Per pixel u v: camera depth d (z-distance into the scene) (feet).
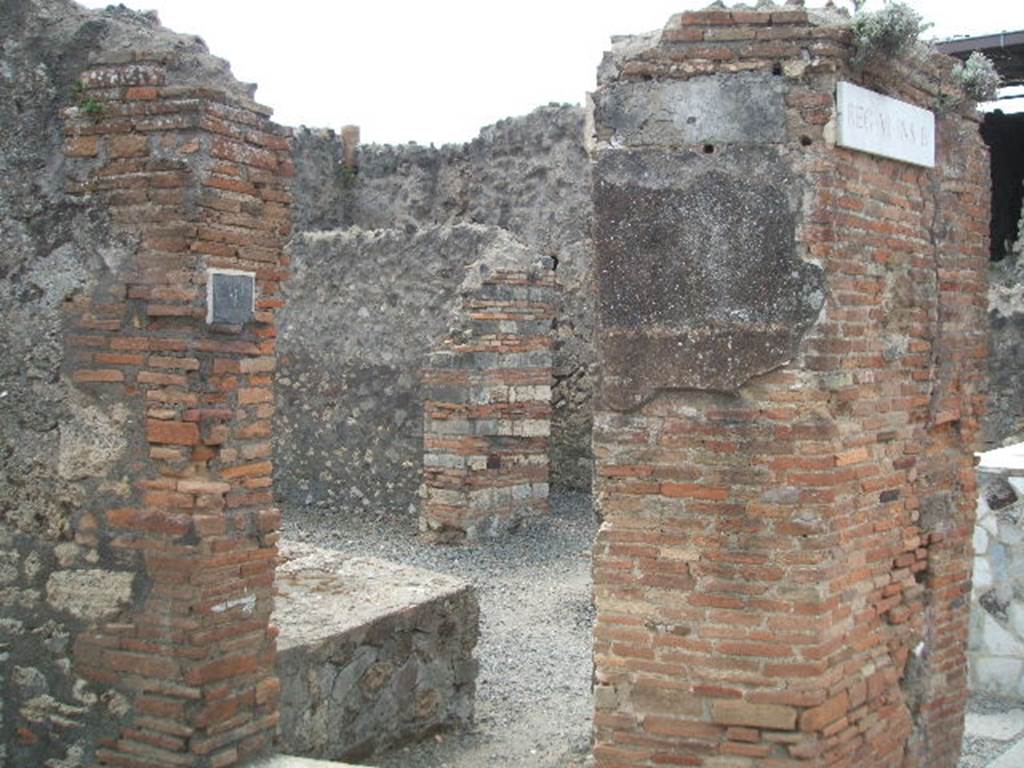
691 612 14.03
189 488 14.94
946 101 16.30
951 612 17.06
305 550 24.85
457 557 35.37
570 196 51.85
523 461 38.14
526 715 22.76
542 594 31.76
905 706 15.80
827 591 13.83
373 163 62.34
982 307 17.66
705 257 13.92
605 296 14.33
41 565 15.99
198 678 14.98
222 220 15.21
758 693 13.78
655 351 14.11
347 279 41.14
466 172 58.18
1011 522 23.91
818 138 13.61
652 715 14.21
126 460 15.40
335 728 19.03
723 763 13.94
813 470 13.67
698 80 13.93
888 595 15.35
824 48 13.51
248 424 15.79
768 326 13.71
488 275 36.58
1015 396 43.39
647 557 14.20
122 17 16.29
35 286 15.85
